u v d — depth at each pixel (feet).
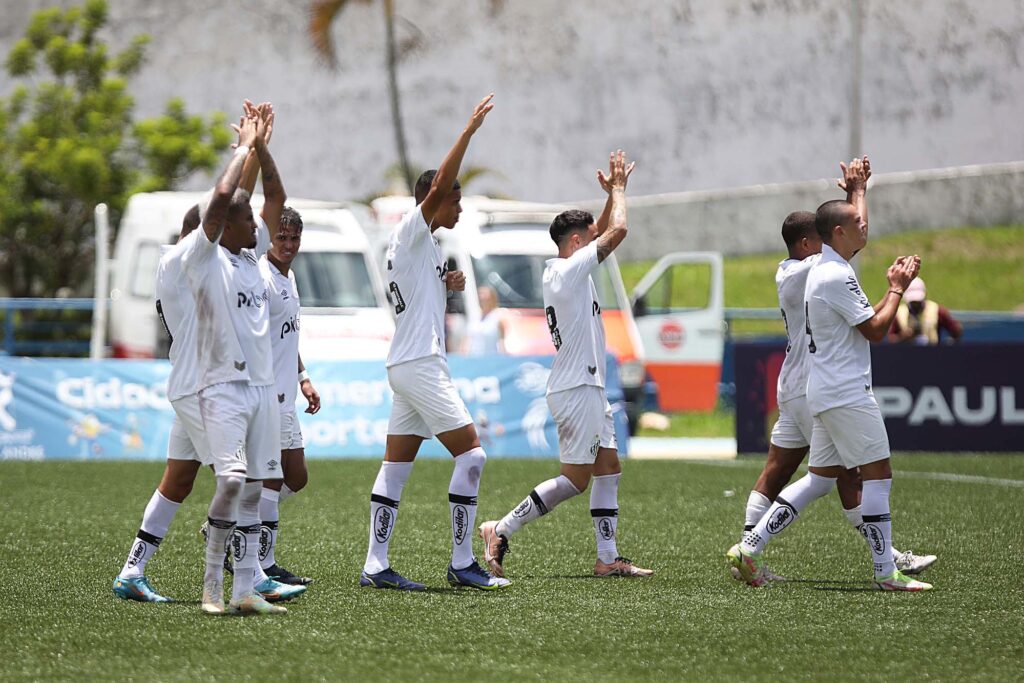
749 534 88.17
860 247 87.15
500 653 66.44
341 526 115.44
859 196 92.89
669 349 255.70
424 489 143.43
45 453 179.52
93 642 68.49
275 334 91.15
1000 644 68.90
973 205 367.45
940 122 373.20
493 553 89.20
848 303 84.48
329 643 68.44
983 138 372.99
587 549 103.76
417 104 365.61
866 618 75.56
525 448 186.19
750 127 373.61
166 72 357.41
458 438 85.87
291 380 92.43
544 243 227.40
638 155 373.20
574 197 371.97
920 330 200.75
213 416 74.74
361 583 87.20
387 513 87.10
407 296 86.22
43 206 288.92
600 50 372.17
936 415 186.19
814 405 86.17
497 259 223.51
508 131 369.91
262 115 82.84
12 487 143.02
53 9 306.76
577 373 90.38
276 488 88.79
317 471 160.97
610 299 228.84
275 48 359.87
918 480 151.23
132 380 181.78
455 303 222.89
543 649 67.41
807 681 61.36
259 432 77.15
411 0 365.20
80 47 295.89
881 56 372.79
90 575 90.02
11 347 239.30
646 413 247.91
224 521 75.15
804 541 106.93
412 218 85.92
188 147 294.87
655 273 262.67
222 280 75.20
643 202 368.27
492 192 368.68
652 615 76.38
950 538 108.27
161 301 78.23
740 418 187.32
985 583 87.86
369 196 341.82
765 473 95.14
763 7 372.38
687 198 368.27
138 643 68.18
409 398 86.22
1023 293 330.34
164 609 77.77
